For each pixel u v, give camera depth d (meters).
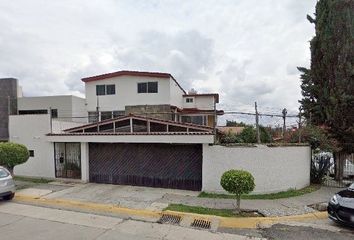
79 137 12.80
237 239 6.54
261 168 10.65
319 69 13.72
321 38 13.50
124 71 25.58
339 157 13.59
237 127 14.71
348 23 12.59
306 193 10.90
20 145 12.68
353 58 12.48
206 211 8.38
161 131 12.51
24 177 14.47
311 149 12.94
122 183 12.48
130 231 7.01
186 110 26.38
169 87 24.88
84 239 6.43
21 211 8.77
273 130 13.98
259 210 8.59
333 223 7.64
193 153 11.43
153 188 11.70
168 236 6.70
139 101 25.39
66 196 10.38
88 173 13.07
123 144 12.51
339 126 12.78
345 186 12.43
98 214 8.47
